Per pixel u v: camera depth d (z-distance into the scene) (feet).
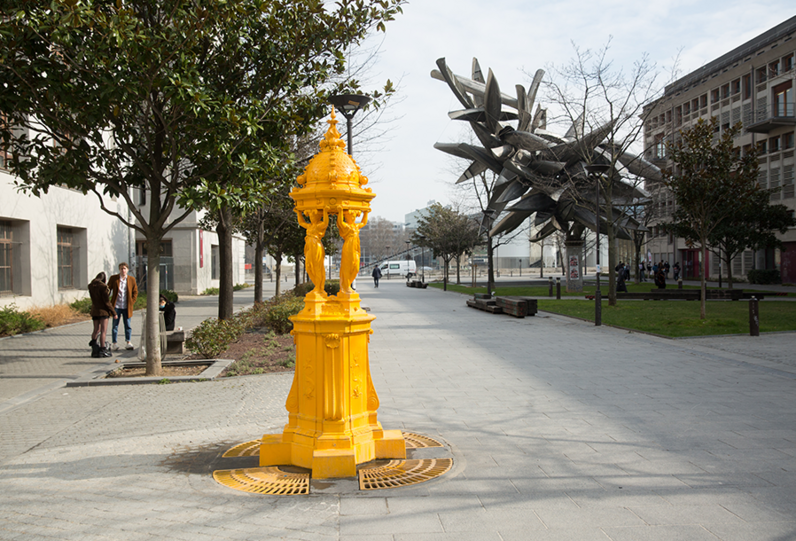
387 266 243.40
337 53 30.37
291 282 188.24
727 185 47.42
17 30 22.81
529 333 46.01
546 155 98.22
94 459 15.75
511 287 126.00
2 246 53.98
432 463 14.98
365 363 15.16
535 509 12.08
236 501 12.63
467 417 19.95
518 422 19.22
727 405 21.33
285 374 28.25
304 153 50.14
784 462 14.92
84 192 26.99
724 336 40.75
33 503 12.65
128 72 23.62
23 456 16.19
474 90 100.12
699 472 14.23
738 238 89.56
